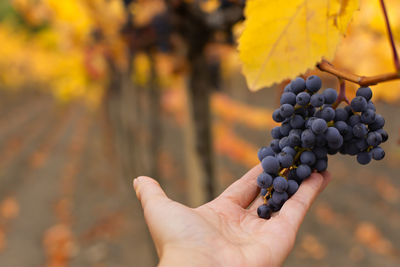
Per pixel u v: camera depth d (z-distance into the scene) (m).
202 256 0.88
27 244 7.45
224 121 15.22
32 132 19.14
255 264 0.88
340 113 0.84
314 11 0.54
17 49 15.62
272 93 18.28
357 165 10.42
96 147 14.58
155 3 2.43
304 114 0.88
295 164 0.94
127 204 8.43
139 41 2.75
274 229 0.93
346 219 7.65
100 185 10.08
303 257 6.52
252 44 0.55
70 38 3.40
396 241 6.86
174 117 16.50
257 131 14.05
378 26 1.36
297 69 0.55
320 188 0.96
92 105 10.71
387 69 1.56
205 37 2.38
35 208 9.04
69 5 2.87
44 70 11.17
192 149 2.79
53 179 11.16
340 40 0.54
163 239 0.96
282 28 0.54
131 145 5.11
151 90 4.14
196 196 2.84
